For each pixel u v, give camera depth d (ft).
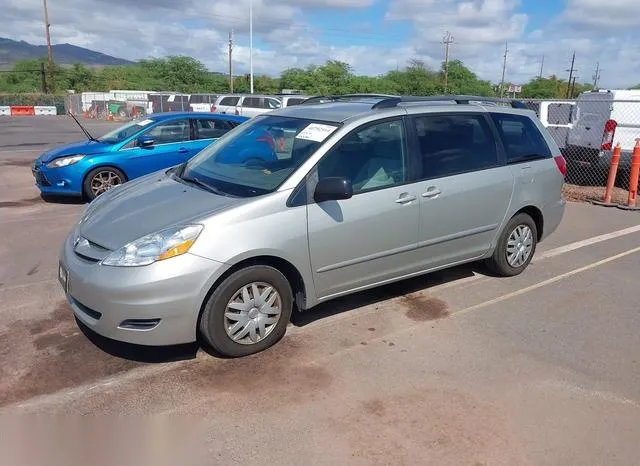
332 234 13.33
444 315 15.34
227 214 12.05
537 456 9.61
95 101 130.93
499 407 11.00
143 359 12.60
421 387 11.66
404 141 14.90
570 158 39.17
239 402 11.03
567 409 10.98
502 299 16.58
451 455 9.59
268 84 227.81
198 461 9.39
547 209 18.66
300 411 10.76
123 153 29.50
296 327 14.35
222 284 12.05
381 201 14.10
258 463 9.34
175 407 10.84
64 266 12.53
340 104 16.15
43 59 250.57
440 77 229.04
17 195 31.40
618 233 24.75
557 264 20.07
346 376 12.04
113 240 11.97
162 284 11.33
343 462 9.37
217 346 12.30
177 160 30.91
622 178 38.06
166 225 11.93
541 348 13.53
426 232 15.28
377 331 14.24
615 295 17.12
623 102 34.60
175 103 116.26
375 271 14.56
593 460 9.53
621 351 13.47
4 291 16.46
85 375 11.91
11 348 13.00
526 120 18.44
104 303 11.44
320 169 13.29
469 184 16.02
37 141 65.16
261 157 14.30
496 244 17.57
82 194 28.94
